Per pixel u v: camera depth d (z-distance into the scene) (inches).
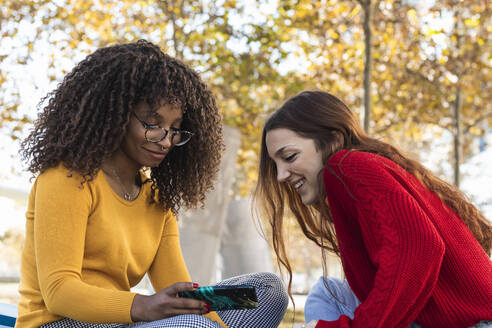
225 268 242.2
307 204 73.7
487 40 333.7
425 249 57.8
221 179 204.5
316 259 518.3
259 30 316.5
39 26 323.9
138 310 56.3
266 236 83.7
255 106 332.5
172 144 68.3
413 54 333.1
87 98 63.9
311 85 330.3
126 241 65.8
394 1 305.0
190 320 54.3
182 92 67.4
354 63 332.5
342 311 76.1
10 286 197.3
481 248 64.3
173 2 315.0
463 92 373.7
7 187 130.3
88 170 61.3
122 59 65.9
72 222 59.2
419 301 59.9
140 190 71.1
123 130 63.9
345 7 299.9
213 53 318.3
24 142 65.9
